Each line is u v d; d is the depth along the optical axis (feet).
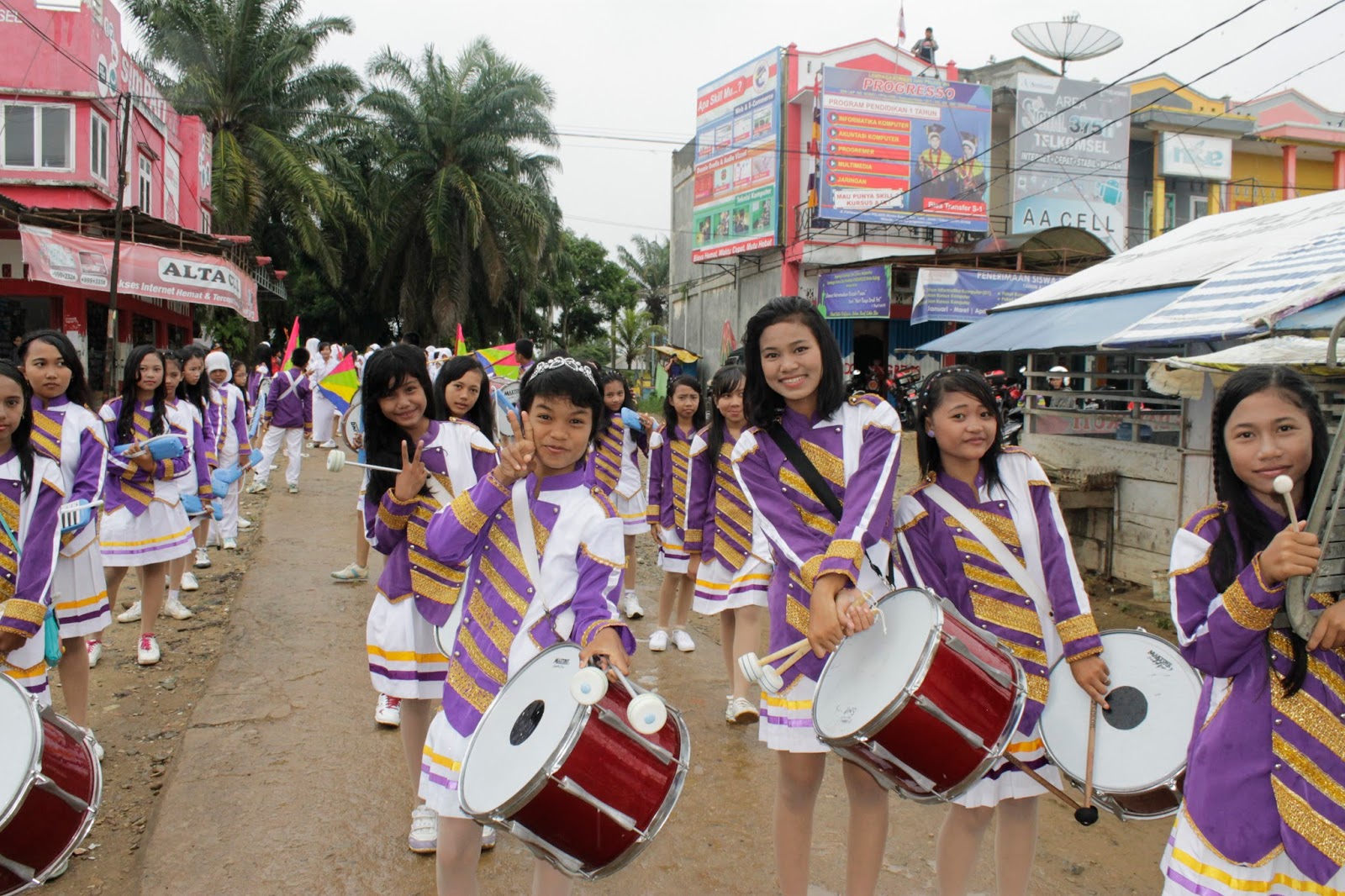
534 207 99.14
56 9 55.42
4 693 8.08
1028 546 9.02
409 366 10.84
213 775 13.07
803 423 9.27
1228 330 18.28
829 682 8.43
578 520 8.14
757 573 14.62
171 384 19.21
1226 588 6.81
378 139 97.14
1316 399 6.72
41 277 47.98
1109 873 11.38
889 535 9.35
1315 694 6.56
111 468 17.02
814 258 72.23
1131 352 26.11
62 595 12.91
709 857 11.41
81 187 56.75
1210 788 6.74
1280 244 24.17
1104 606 24.08
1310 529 6.26
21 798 7.39
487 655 8.25
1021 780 8.84
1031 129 68.44
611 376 20.74
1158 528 24.62
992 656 8.03
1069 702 8.80
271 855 11.12
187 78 84.12
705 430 16.55
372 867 10.94
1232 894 6.56
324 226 94.12
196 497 19.10
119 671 17.39
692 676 18.01
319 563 25.35
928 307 59.31
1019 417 46.14
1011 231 74.43
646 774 7.06
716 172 81.71
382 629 11.16
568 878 8.20
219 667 17.24
